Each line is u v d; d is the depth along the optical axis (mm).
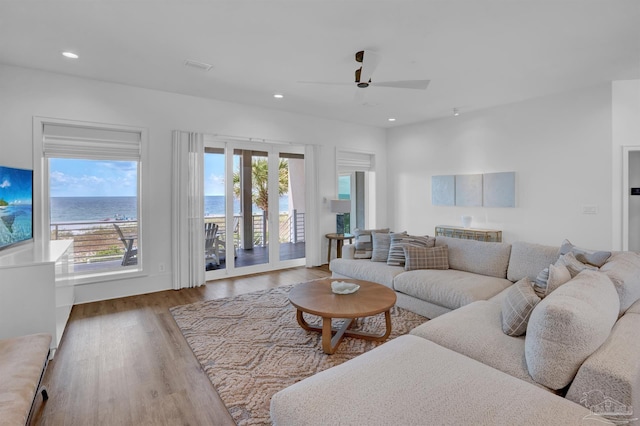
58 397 2102
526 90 4438
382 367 1544
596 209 4281
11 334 2508
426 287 3240
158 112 4410
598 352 1475
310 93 4566
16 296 2523
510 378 1470
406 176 6617
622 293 2012
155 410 1980
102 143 4109
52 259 2688
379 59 3188
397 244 4059
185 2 2416
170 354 2680
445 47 3158
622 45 3121
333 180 6180
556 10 2531
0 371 1646
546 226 4723
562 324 1470
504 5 2469
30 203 3463
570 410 1252
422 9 2516
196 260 4648
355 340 2877
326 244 6129
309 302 2748
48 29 2795
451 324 2109
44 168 3818
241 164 5281
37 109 3670
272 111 5391
